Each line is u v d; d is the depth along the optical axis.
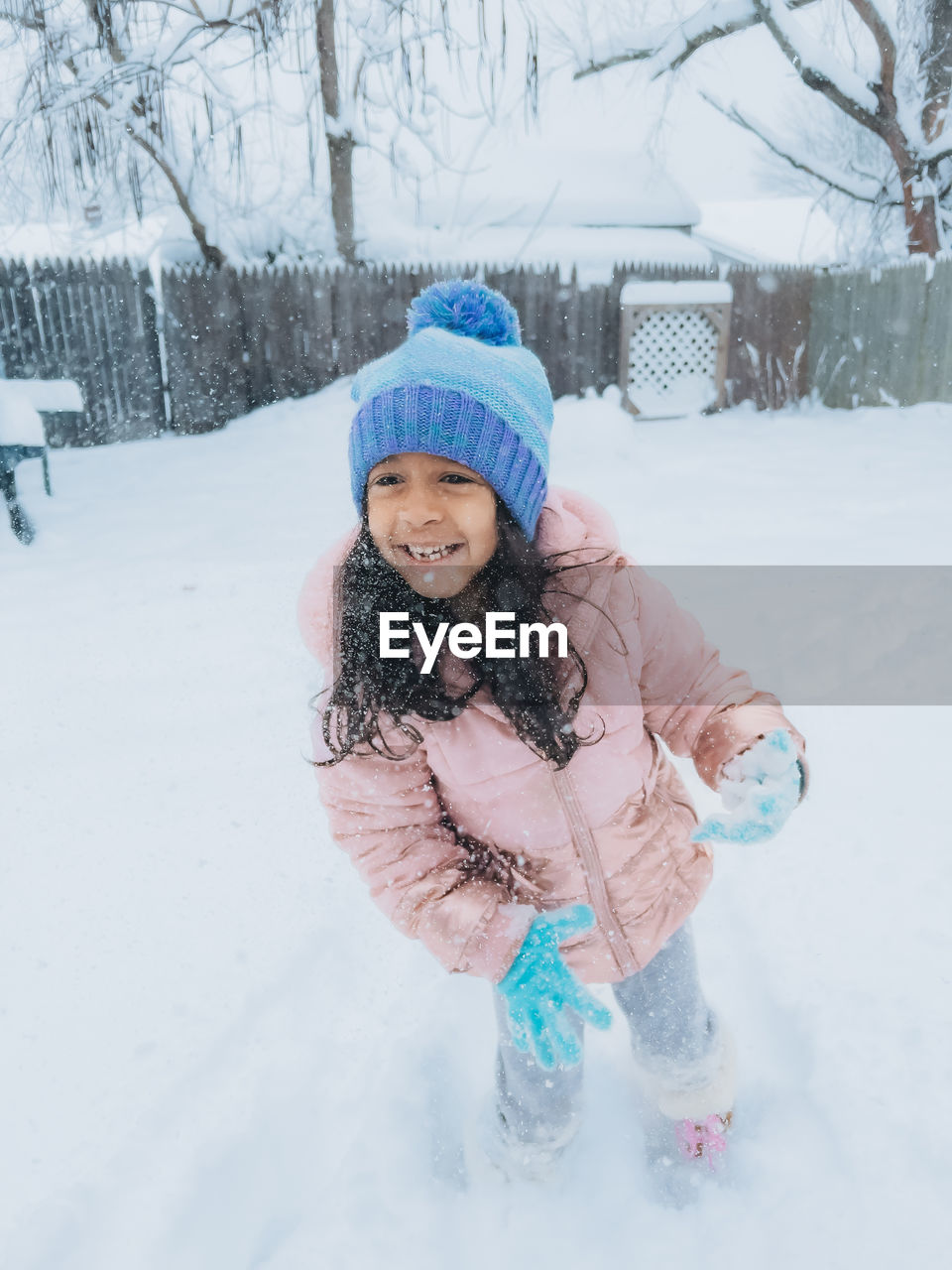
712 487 6.90
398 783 1.38
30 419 6.00
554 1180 1.60
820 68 12.67
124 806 2.81
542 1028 1.27
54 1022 1.97
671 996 1.50
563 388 11.98
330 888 2.38
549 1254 1.49
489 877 1.45
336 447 9.05
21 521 5.84
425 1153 1.67
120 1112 1.74
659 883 1.45
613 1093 1.77
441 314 1.40
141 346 10.54
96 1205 1.56
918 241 13.09
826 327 12.59
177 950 2.18
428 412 1.21
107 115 10.10
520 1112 1.51
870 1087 1.66
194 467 8.45
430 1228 1.54
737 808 1.33
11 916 2.32
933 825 2.43
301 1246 1.51
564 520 1.35
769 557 4.85
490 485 1.25
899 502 6.10
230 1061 1.86
